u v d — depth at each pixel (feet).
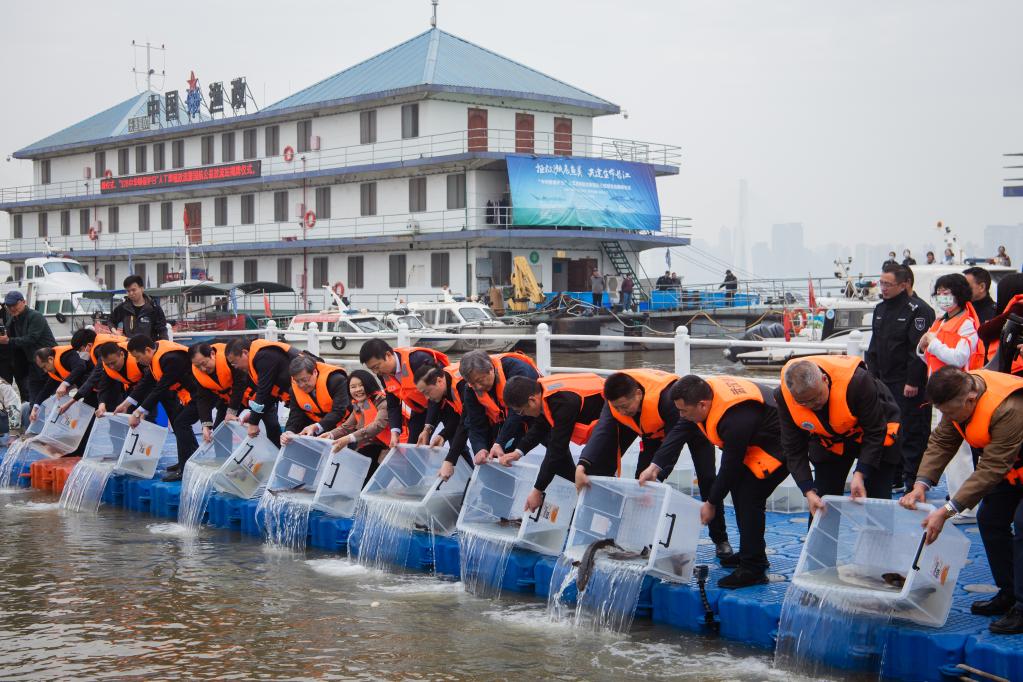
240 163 151.02
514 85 137.28
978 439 19.90
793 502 32.12
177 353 39.24
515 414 28.14
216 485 36.78
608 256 143.84
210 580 29.94
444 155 128.26
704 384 23.40
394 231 137.80
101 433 42.45
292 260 150.30
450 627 25.36
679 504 24.66
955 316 27.40
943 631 20.74
